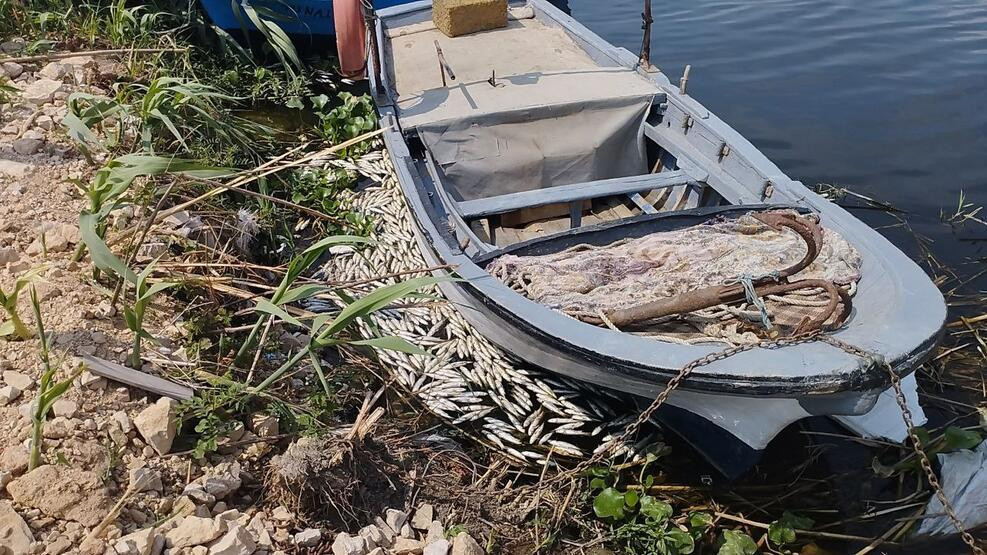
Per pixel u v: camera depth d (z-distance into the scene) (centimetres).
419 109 359
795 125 479
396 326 322
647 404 257
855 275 253
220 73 514
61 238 280
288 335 294
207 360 255
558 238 279
